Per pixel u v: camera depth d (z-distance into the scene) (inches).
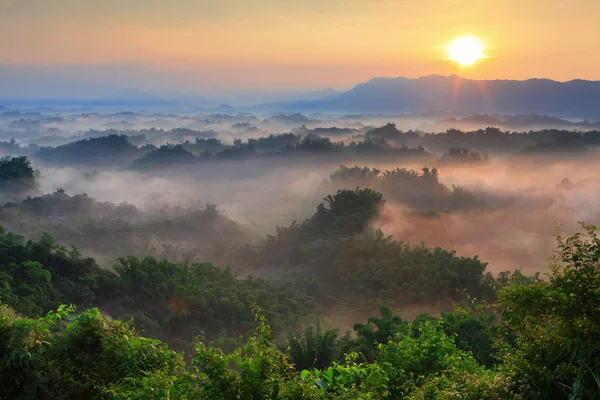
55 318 333.4
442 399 279.0
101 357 308.3
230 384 259.3
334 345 1010.1
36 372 282.0
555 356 237.9
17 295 1499.8
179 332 1705.2
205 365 269.0
